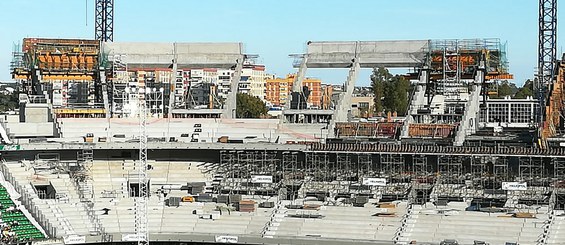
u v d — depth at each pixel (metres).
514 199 125.19
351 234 122.44
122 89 169.75
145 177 132.75
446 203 126.38
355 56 159.12
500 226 118.81
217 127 153.75
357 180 135.50
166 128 154.12
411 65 156.50
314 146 134.75
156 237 127.88
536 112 177.12
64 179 138.12
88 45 162.62
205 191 139.12
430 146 129.50
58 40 161.75
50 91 168.88
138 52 165.25
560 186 124.44
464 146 130.50
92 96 170.50
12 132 145.00
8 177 132.62
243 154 142.12
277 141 147.62
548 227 116.81
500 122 185.88
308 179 137.12
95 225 128.00
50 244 120.31
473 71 152.75
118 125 153.62
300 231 124.75
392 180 133.88
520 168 129.38
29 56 159.25
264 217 129.38
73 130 151.12
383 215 125.38
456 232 119.06
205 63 164.50
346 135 146.88
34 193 132.12
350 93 155.12
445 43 155.12
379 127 146.00
